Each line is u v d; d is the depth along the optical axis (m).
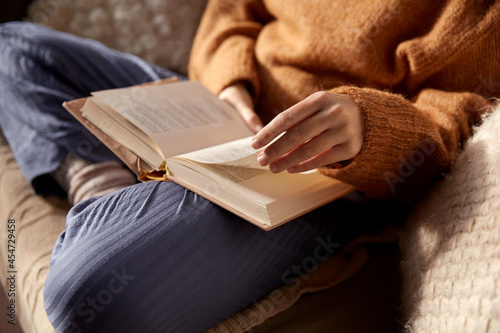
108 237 0.55
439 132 0.66
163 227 0.56
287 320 0.64
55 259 0.56
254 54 0.91
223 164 0.56
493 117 0.62
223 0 1.03
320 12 0.82
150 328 0.55
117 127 0.63
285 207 0.53
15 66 0.84
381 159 0.57
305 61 0.82
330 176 0.58
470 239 0.49
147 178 0.65
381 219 0.84
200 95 0.77
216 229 0.59
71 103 0.67
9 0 1.23
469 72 0.73
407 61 0.75
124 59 0.96
